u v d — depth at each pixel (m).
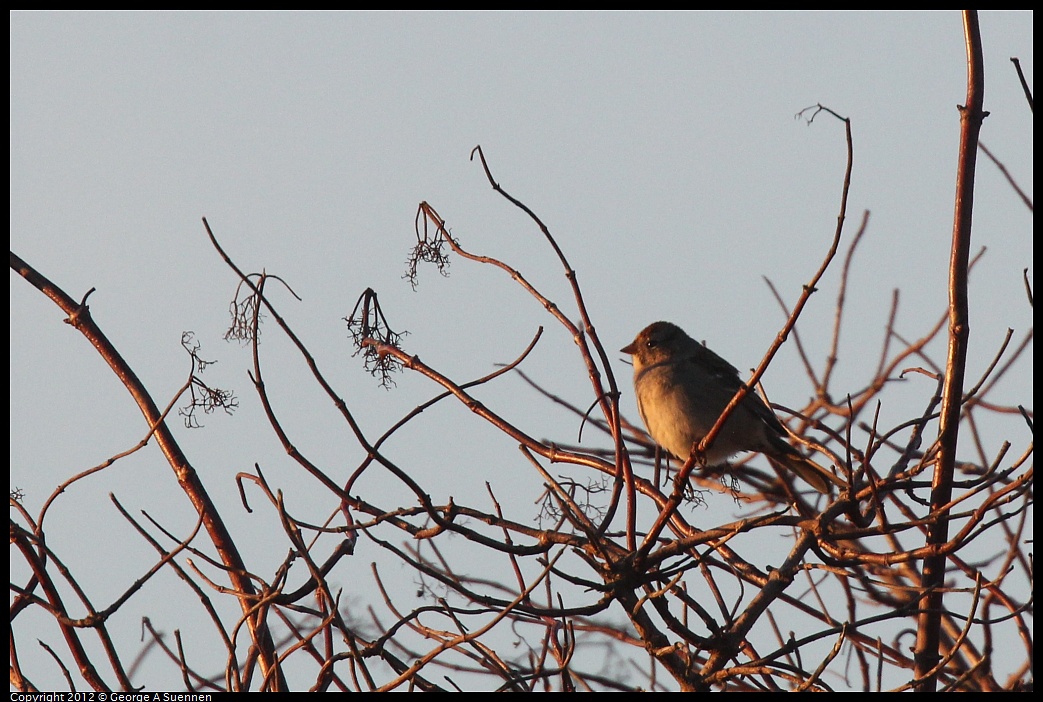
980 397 11.89
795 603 10.70
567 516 9.72
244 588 10.55
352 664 8.95
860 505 10.40
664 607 9.78
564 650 9.41
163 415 9.86
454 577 10.78
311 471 10.45
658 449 12.34
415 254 10.91
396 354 10.83
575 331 10.84
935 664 9.88
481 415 11.11
